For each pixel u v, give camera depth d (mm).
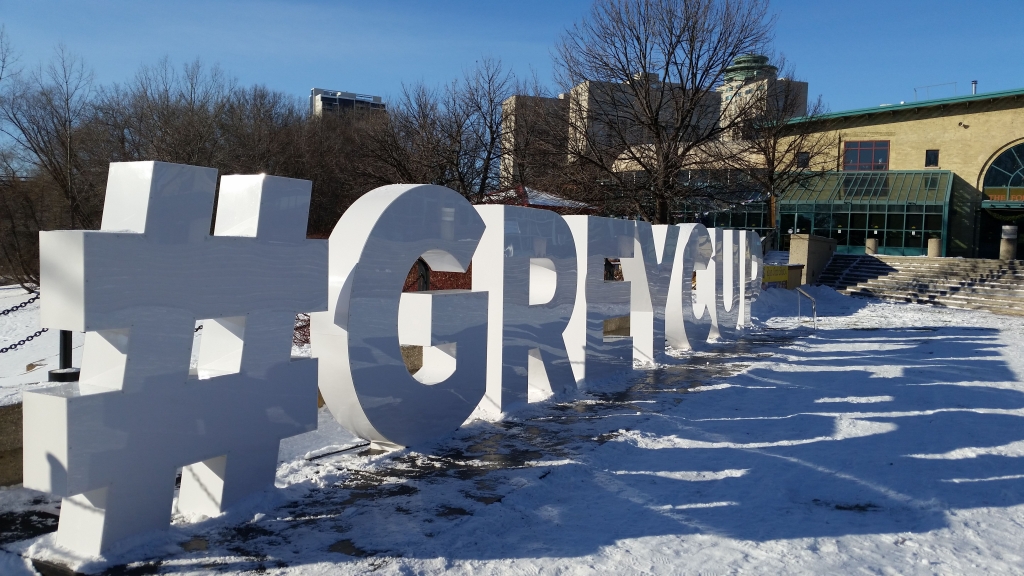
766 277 27406
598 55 25031
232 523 5480
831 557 5148
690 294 16094
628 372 12984
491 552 5078
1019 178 40594
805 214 41969
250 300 5777
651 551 5172
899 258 33500
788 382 12133
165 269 5094
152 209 4996
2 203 22922
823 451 7965
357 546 5086
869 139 44062
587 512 6000
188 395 5312
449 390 8281
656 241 14781
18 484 6223
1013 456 7848
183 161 29344
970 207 41656
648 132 26359
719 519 5891
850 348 16359
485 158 22688
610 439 8281
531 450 7781
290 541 5160
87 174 26734
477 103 22750
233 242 5617
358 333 7031
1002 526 5832
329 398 7262
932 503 6336
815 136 44875
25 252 23062
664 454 7809
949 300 27000
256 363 5867
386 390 7379
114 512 4859
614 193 25484
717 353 15508
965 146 41625
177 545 5043
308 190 6281
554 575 4730
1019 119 40219
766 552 5215
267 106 42406
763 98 27234
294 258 6156
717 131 25734
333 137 35750
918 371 13203
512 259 9586
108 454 4793
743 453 7867
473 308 8633
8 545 5004
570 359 11852
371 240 7121
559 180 25000
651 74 25047
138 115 31578
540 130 25734
